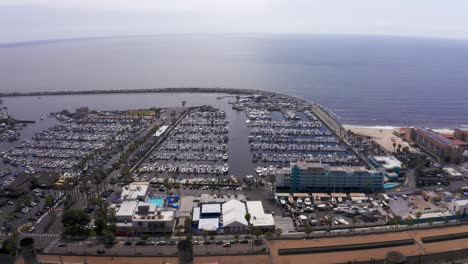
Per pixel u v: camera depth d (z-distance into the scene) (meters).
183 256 193.38
